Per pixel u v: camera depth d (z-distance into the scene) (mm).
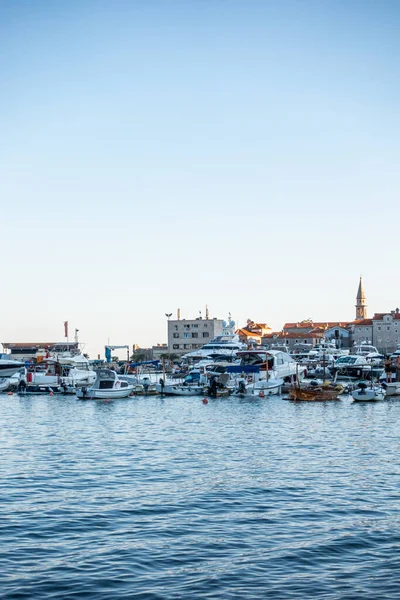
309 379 114062
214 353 140875
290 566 22672
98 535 26109
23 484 35000
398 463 40125
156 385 100812
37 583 21312
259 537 25703
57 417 71625
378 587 20828
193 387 99938
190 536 25906
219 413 73625
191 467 39500
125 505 30500
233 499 31406
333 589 20734
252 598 20203
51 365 119312
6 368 120875
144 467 39688
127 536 25969
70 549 24469
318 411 74312
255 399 91688
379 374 113375
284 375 103812
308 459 41844
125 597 20297
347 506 29891
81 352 148500
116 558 23562
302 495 32031
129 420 67938
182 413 74500
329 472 37469
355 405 81500
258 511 29297
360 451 44938
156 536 25938
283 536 25766
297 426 60125
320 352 155375
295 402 86438
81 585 21156
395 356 144875
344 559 23234
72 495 32469
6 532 26453
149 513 29141
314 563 22891
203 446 48156
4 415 74000
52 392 104250
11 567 22672
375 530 26328
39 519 28234
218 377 103375
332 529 26547
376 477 35938
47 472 38312
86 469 39219
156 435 55156
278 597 20250
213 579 21625
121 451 46219
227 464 40375
